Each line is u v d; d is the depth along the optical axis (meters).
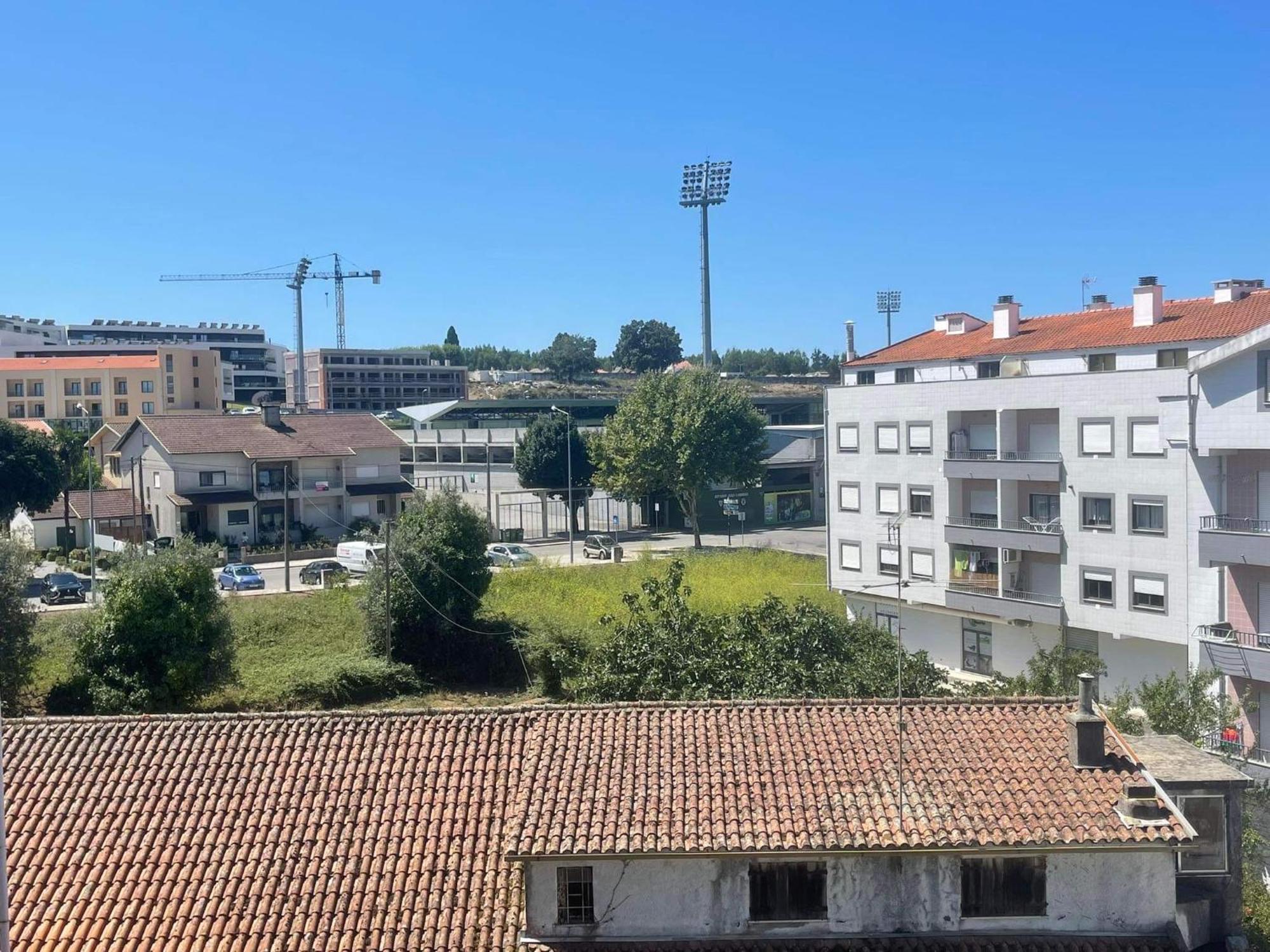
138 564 40.06
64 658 42.56
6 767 18.22
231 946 15.21
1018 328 51.69
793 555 71.62
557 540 88.75
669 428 79.75
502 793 17.41
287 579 61.66
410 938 15.33
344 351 177.38
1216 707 27.08
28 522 77.94
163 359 136.62
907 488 50.44
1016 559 45.88
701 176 107.06
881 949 15.16
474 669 47.56
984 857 15.33
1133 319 46.06
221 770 18.11
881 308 106.75
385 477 84.81
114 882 16.14
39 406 132.88
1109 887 15.32
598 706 18.67
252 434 80.12
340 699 42.09
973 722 17.69
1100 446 41.91
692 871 15.42
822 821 15.39
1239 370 33.78
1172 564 39.72
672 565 32.81
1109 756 16.58
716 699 27.05
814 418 130.25
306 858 16.47
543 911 15.38
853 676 27.73
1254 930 17.55
